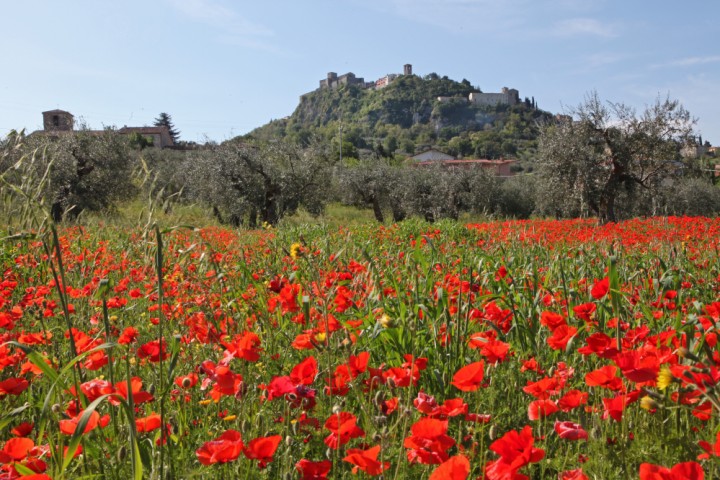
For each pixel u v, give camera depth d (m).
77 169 26.17
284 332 3.65
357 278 4.04
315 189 31.52
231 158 29.55
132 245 6.00
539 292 3.96
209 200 29.86
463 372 2.09
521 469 2.11
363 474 2.14
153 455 2.11
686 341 2.69
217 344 3.12
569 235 10.52
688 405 2.45
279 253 6.73
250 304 3.96
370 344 3.47
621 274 4.98
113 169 27.50
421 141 170.62
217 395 2.22
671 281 3.55
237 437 1.82
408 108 190.75
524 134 165.00
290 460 2.03
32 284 5.34
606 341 2.34
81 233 8.38
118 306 4.04
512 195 41.09
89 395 2.04
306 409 2.31
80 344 2.47
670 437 2.40
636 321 3.78
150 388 2.25
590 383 2.26
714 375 2.04
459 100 184.62
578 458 2.35
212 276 3.87
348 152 91.50
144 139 73.56
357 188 37.62
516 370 3.30
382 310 3.50
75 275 5.17
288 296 3.31
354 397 2.89
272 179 29.83
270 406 2.72
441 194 37.38
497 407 2.95
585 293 4.54
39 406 2.10
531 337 3.51
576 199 26.02
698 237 9.96
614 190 26.09
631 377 2.10
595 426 2.32
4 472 1.78
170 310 3.69
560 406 2.25
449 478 1.45
